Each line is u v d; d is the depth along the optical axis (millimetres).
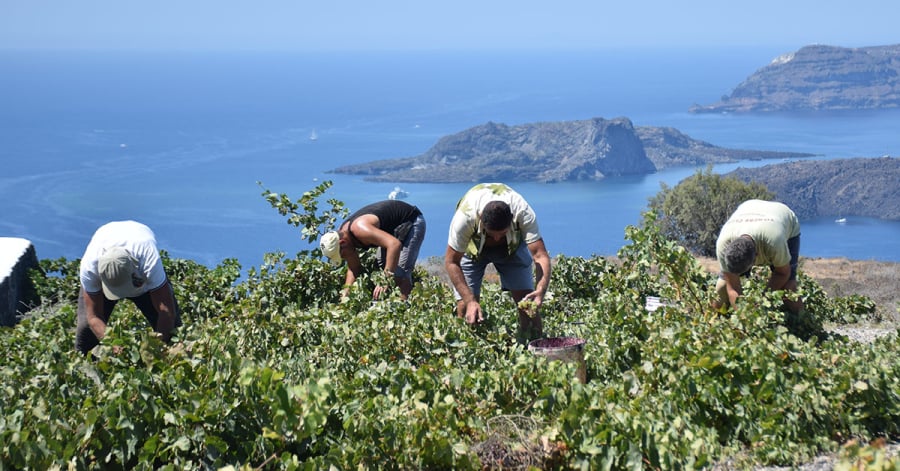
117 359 5535
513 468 4125
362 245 8406
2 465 4094
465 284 7012
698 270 8000
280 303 9594
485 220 6629
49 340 7762
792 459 4645
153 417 4434
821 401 4961
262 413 4453
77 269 13266
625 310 6508
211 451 4277
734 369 5133
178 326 7066
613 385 5605
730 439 4973
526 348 6852
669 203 52469
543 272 6770
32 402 4863
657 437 4426
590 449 4098
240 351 6547
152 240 6727
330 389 4422
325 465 4098
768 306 7207
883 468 3305
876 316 11477
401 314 7102
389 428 4305
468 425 4438
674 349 5434
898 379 5352
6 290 11367
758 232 7668
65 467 4215
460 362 6238
